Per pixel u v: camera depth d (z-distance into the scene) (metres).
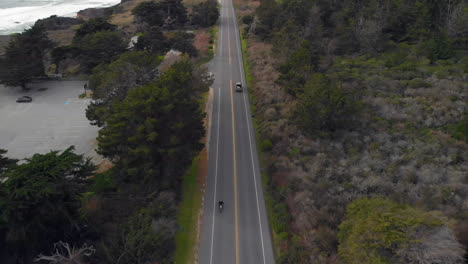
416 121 54.28
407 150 47.44
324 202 40.91
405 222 28.88
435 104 57.66
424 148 46.62
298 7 100.69
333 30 100.19
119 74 59.25
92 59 87.44
